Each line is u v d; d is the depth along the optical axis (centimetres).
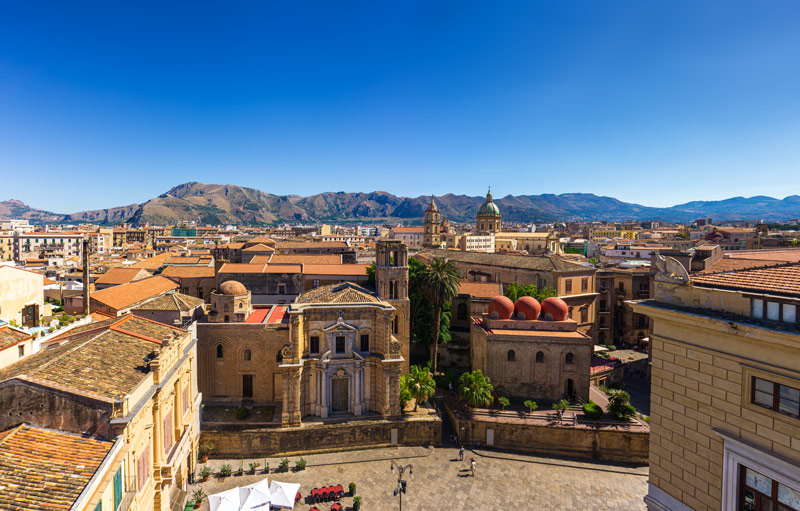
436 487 4462
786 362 1728
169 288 7012
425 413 5491
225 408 5434
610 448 5062
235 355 5538
